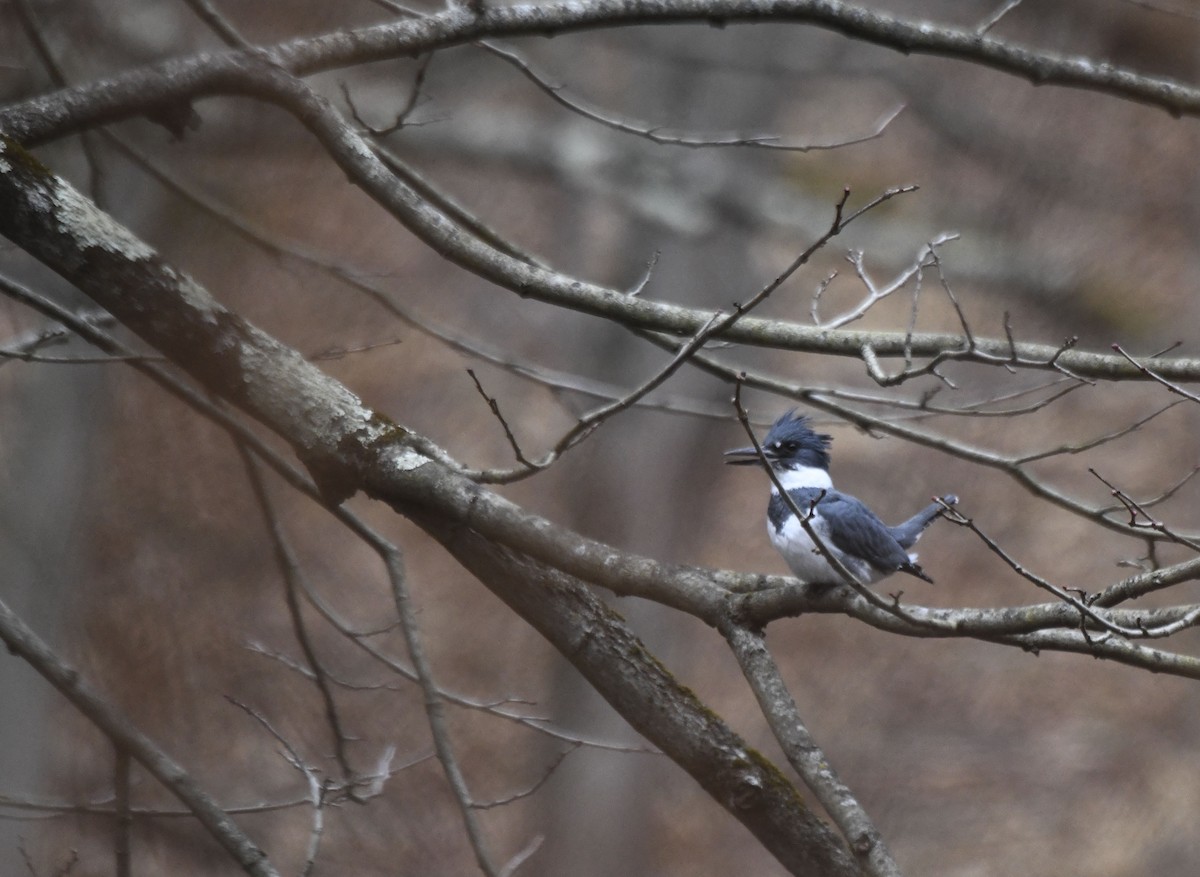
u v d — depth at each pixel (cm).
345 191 1870
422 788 1484
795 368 1969
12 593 1157
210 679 1473
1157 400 1908
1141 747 1692
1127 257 1819
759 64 1586
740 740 500
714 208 1639
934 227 1805
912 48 618
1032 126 1866
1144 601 1641
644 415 1620
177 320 500
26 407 1180
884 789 1642
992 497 1838
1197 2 1619
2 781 1135
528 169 1652
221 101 1370
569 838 1562
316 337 1769
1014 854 1573
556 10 585
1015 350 557
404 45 574
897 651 1805
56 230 495
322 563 1688
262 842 1330
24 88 988
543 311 1973
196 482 1595
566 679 1606
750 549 1823
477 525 484
